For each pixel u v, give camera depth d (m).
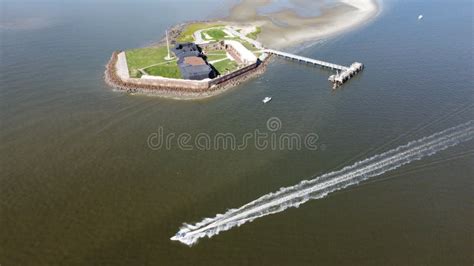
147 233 54.91
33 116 87.12
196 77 103.62
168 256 51.25
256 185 64.62
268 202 60.50
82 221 57.09
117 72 109.19
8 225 56.34
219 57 124.25
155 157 72.56
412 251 51.53
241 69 111.81
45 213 58.59
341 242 52.94
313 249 51.88
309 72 115.38
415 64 117.31
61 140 77.88
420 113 87.38
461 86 100.50
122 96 98.06
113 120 86.12
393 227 55.38
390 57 124.31
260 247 52.31
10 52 126.81
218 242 53.16
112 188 63.97
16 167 69.19
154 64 114.00
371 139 77.62
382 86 103.00
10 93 97.81
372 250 51.69
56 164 70.12
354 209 58.75
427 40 139.12
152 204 60.41
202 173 67.94
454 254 51.00
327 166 69.38
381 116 86.75
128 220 57.31
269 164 70.38
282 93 100.75
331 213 58.00
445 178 65.31
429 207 59.03
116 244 53.19
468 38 139.62
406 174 66.44
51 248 52.69
